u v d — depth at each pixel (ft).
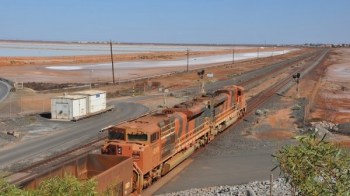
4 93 227.61
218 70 417.69
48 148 118.93
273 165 99.45
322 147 33.83
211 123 128.47
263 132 143.02
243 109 174.91
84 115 168.14
